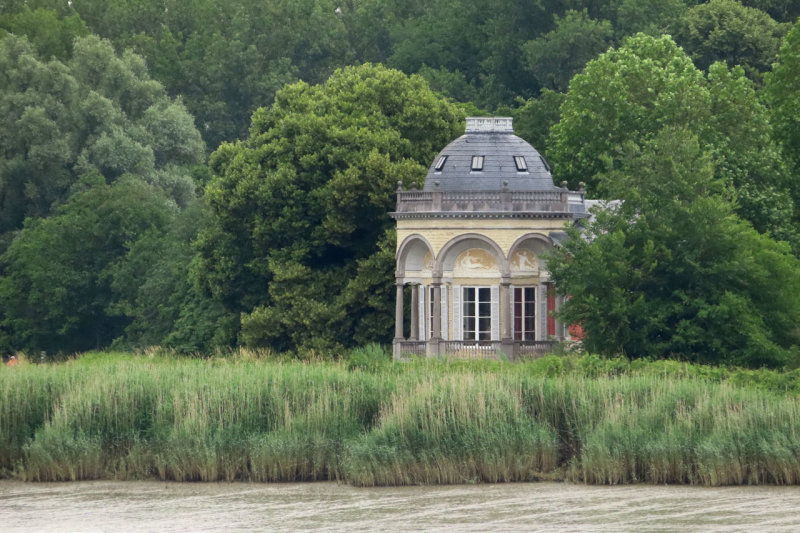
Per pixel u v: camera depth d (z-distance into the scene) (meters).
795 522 162.25
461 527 163.00
